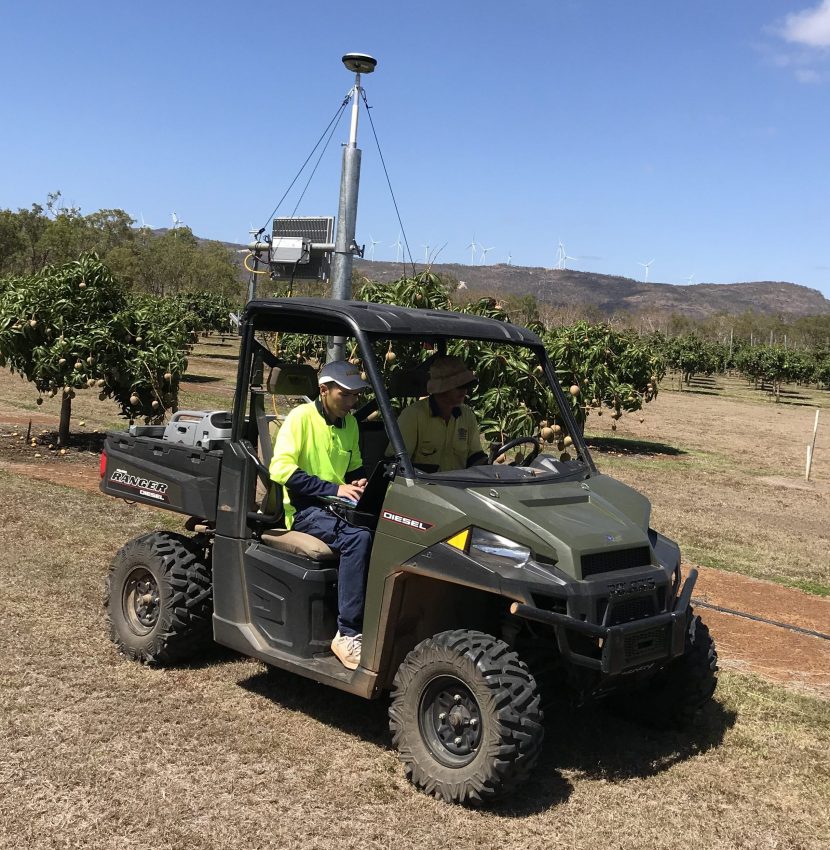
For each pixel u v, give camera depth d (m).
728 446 21.25
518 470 4.36
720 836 3.70
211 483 4.86
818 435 26.08
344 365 4.48
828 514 12.53
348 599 4.25
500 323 4.89
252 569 4.61
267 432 4.77
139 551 5.11
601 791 4.01
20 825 3.40
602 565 3.90
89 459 11.61
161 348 11.84
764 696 5.36
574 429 4.92
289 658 4.39
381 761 4.13
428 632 4.23
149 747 4.11
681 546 9.49
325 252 7.39
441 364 4.68
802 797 4.11
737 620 6.98
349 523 4.31
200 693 4.76
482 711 3.66
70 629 5.55
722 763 4.40
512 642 4.11
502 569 3.72
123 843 3.33
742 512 12.03
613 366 17.20
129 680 4.87
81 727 4.25
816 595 7.96
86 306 11.66
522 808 3.79
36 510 8.39
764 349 52.81
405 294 8.83
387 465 4.13
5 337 11.49
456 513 3.86
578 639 3.89
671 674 4.58
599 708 4.98
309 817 3.60
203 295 53.34
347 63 7.28
